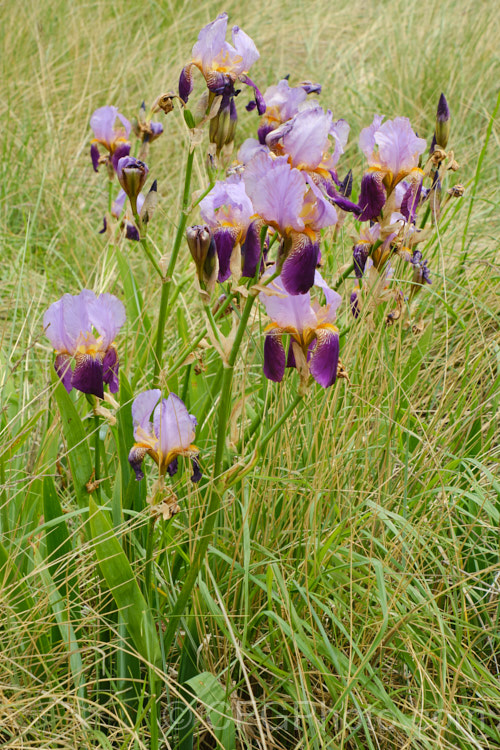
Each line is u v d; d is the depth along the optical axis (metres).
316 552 1.36
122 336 1.83
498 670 1.45
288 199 1.17
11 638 1.31
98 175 2.83
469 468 1.51
